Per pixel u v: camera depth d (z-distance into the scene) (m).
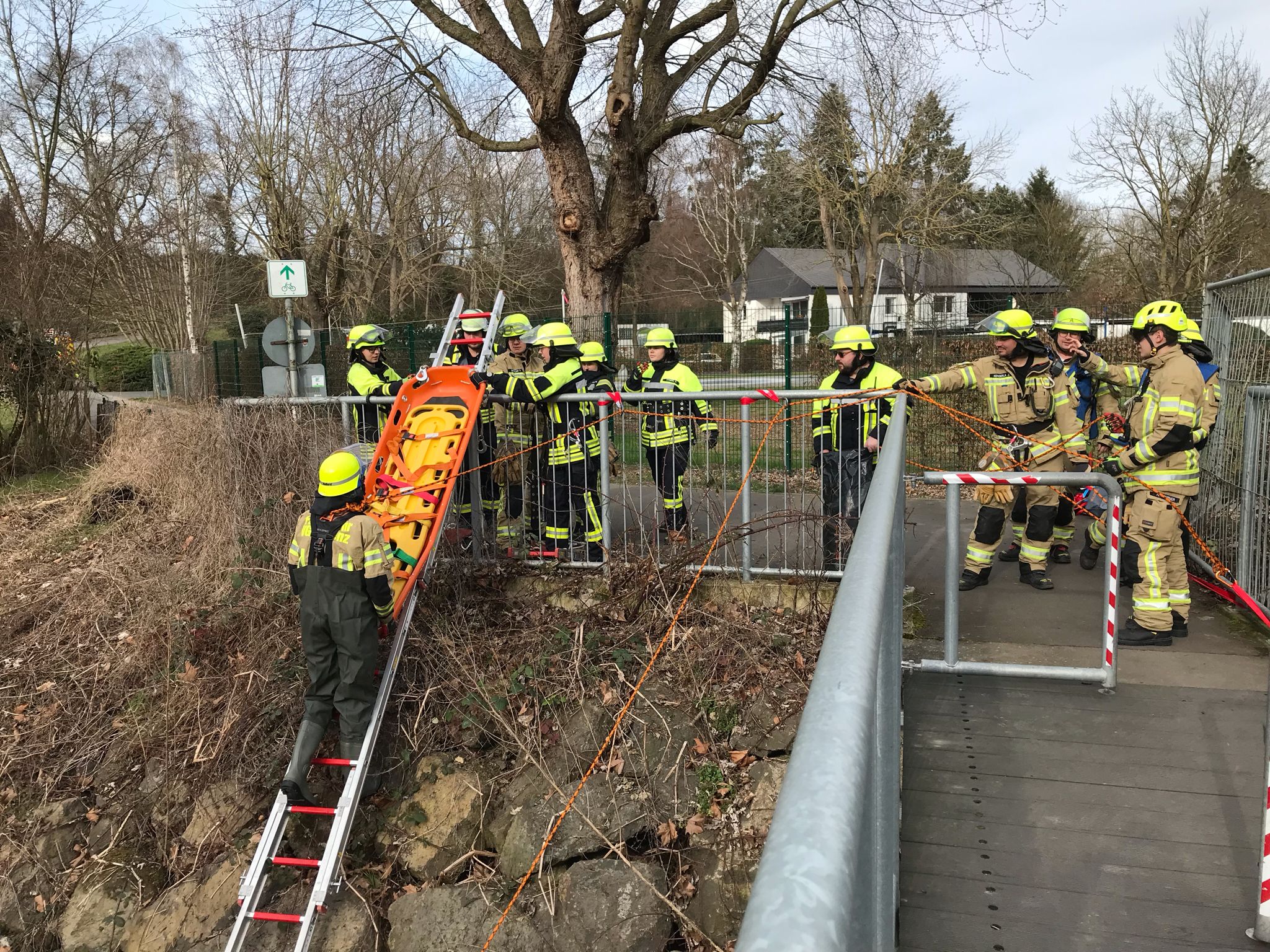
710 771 4.91
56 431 13.94
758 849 4.49
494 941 4.42
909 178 27.66
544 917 4.48
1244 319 5.93
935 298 27.36
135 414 11.34
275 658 5.95
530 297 33.44
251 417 7.74
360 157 19.59
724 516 5.99
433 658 5.72
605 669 5.54
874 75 13.40
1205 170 27.34
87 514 9.89
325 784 5.26
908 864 2.99
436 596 6.13
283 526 7.22
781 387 10.72
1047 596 6.00
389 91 12.80
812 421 6.13
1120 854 3.00
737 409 7.31
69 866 5.52
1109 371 6.36
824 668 1.01
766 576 5.89
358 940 4.64
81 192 17.19
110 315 25.19
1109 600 4.26
